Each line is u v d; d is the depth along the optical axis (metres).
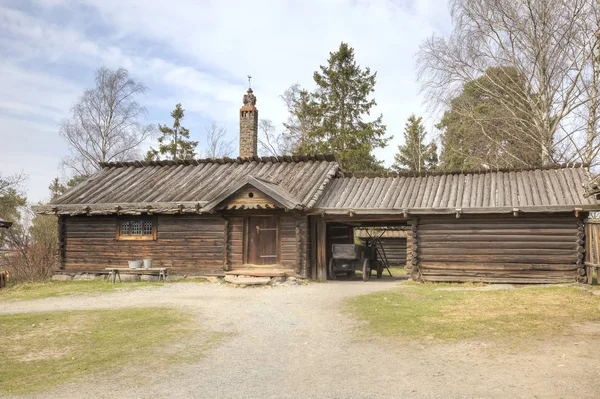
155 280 19.16
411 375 6.90
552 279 15.70
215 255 19.31
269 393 6.35
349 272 21.83
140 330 10.15
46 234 23.30
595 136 23.53
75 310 12.59
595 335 8.59
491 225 16.58
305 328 10.41
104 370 7.43
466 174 19.25
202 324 10.82
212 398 6.19
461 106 27.98
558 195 16.14
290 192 18.94
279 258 18.53
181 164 23.59
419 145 50.00
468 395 5.98
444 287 15.87
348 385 6.59
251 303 13.64
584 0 22.55
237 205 17.88
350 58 40.62
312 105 40.50
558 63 23.89
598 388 5.97
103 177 23.36
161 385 6.73
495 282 16.30
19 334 9.84
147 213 19.44
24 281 19.72
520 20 24.33
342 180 20.58
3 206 33.88
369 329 9.95
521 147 27.95
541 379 6.39
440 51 26.45
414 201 17.69
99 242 20.66
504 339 8.55
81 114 37.78
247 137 24.61
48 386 6.70
